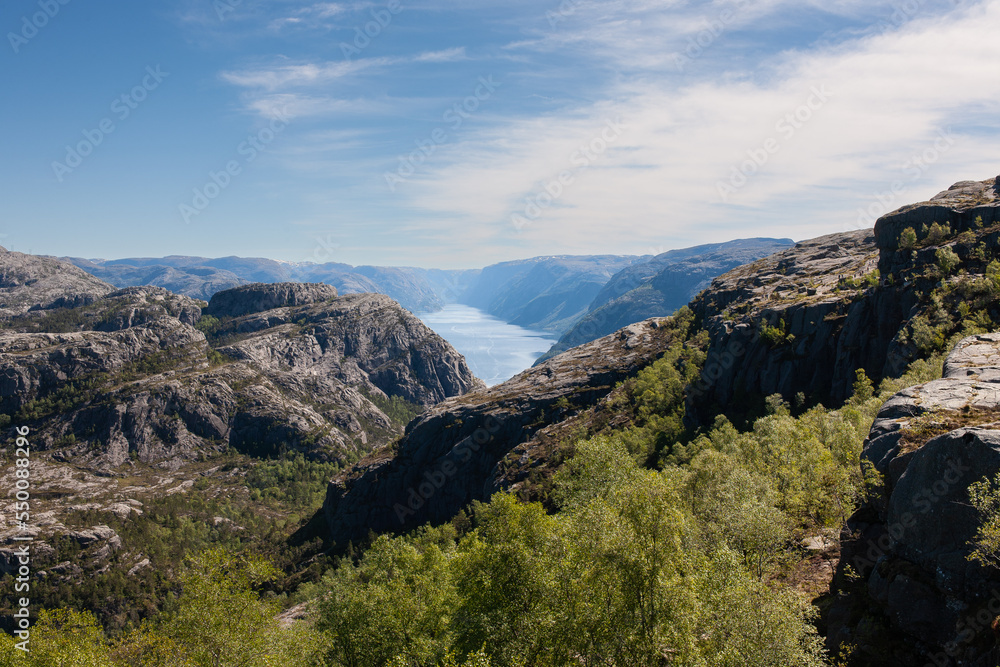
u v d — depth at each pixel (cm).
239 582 6294
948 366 5259
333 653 6469
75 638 6938
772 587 4281
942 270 13575
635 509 3991
